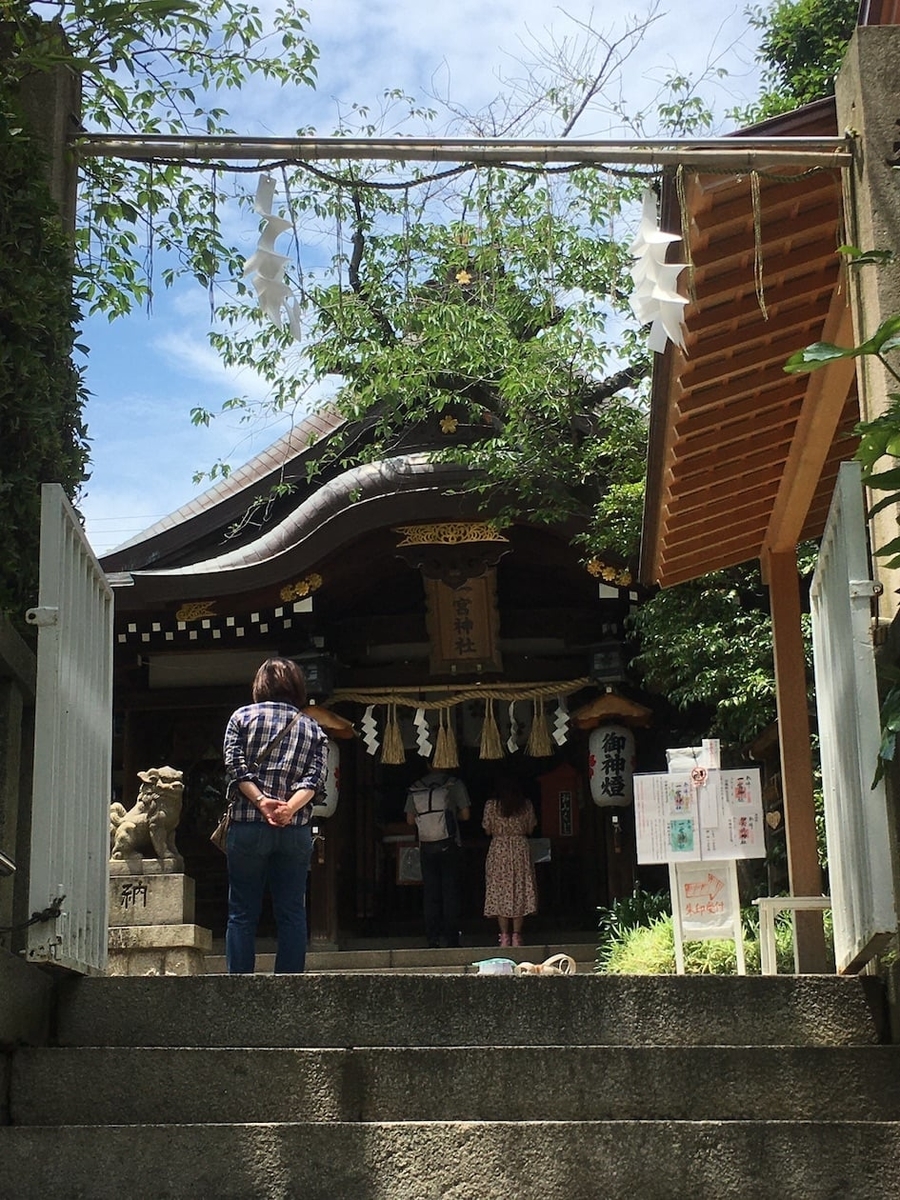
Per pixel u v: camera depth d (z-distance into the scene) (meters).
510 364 13.23
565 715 14.95
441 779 13.87
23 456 4.73
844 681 4.71
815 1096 3.99
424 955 13.06
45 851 4.16
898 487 4.06
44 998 4.23
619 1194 3.66
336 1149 3.70
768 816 10.09
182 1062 4.00
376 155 5.17
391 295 13.27
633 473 13.30
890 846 4.29
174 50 6.20
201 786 15.48
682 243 5.23
